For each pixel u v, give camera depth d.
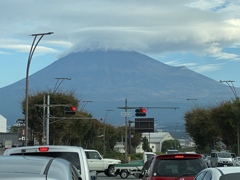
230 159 61.59
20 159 7.63
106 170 48.78
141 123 85.19
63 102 86.94
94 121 115.25
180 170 14.77
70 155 12.34
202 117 111.81
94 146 115.19
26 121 47.78
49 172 6.70
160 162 14.94
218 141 111.88
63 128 86.06
